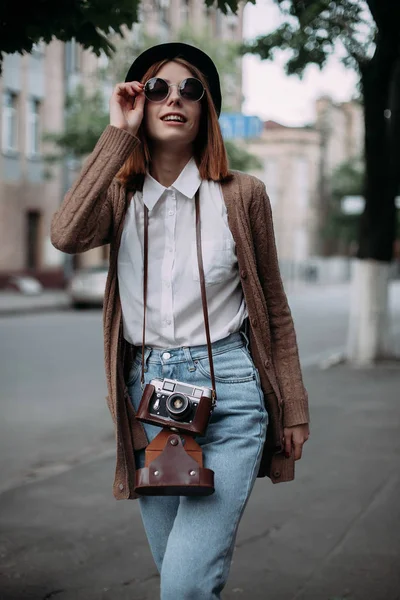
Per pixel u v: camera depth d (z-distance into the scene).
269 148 60.38
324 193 61.25
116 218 2.54
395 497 5.42
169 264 2.50
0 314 22.92
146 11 7.56
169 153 2.57
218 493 2.40
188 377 2.51
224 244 2.51
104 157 2.44
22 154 31.20
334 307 29.73
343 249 65.75
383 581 3.99
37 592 3.85
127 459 2.57
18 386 10.55
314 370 12.23
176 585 2.32
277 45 9.98
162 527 2.63
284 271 45.38
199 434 2.38
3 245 30.34
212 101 2.58
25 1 3.71
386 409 8.92
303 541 4.56
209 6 4.25
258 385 2.55
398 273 58.38
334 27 9.29
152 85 2.50
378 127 12.12
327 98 13.91
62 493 5.56
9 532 4.71
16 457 6.89
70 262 33.06
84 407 9.15
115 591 3.87
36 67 31.62
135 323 2.56
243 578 4.03
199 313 2.52
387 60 11.05
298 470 6.15
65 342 15.96
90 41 3.99
